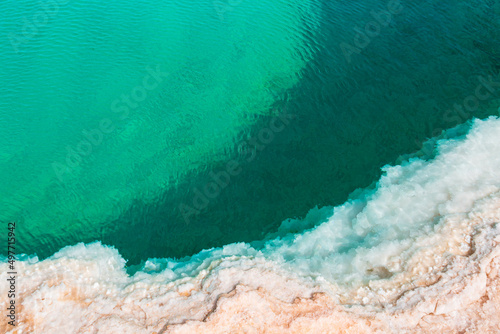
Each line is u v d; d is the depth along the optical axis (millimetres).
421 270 7164
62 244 8805
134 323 6336
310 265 7555
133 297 6809
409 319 6430
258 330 6172
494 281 6922
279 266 7480
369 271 7383
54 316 6469
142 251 8680
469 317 6473
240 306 6418
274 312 6387
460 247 7449
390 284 7008
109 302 6723
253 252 8172
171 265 8055
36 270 7312
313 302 6559
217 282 6941
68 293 6859
